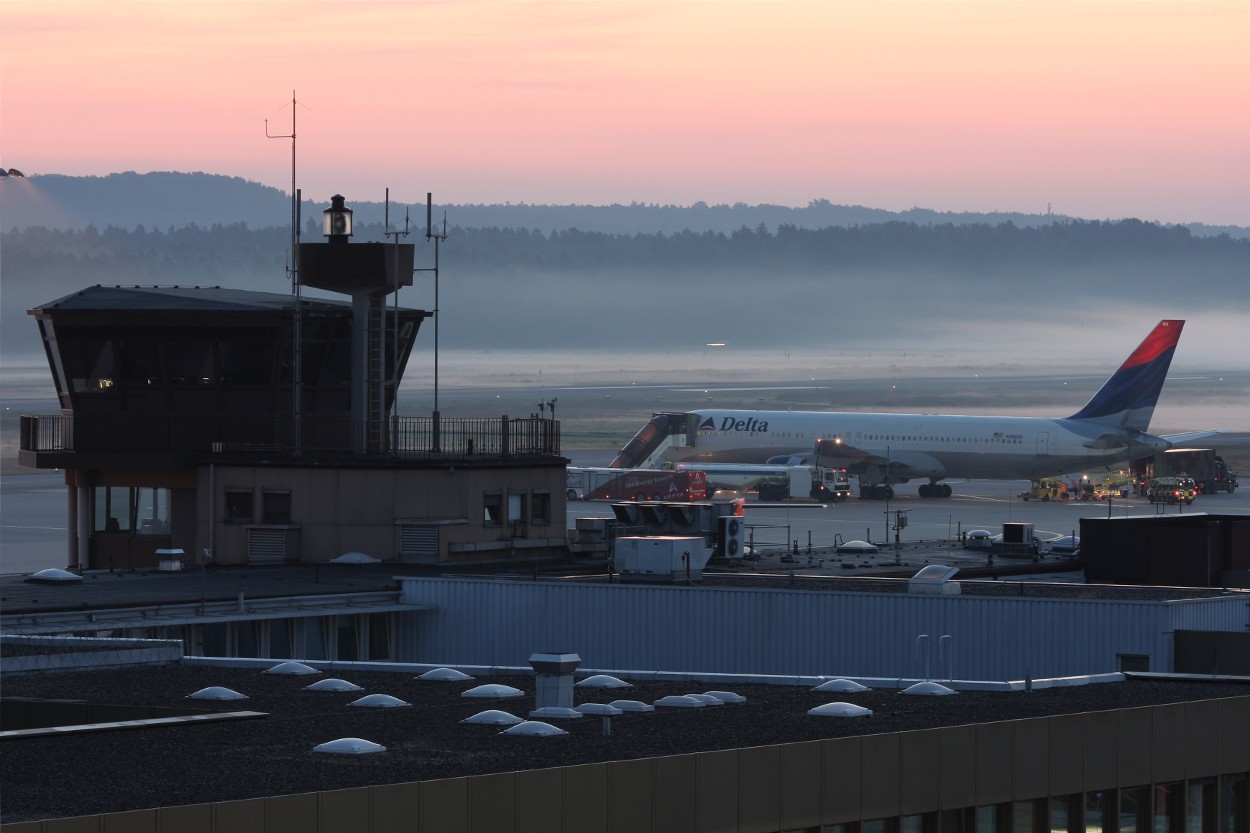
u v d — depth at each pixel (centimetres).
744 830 8369
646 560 17538
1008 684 12056
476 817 7688
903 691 12050
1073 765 9600
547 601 16900
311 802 7362
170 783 8375
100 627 15062
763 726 10281
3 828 6812
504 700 11569
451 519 19425
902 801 8888
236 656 16075
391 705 11150
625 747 9444
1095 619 15612
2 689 12056
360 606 16938
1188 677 12681
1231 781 10512
